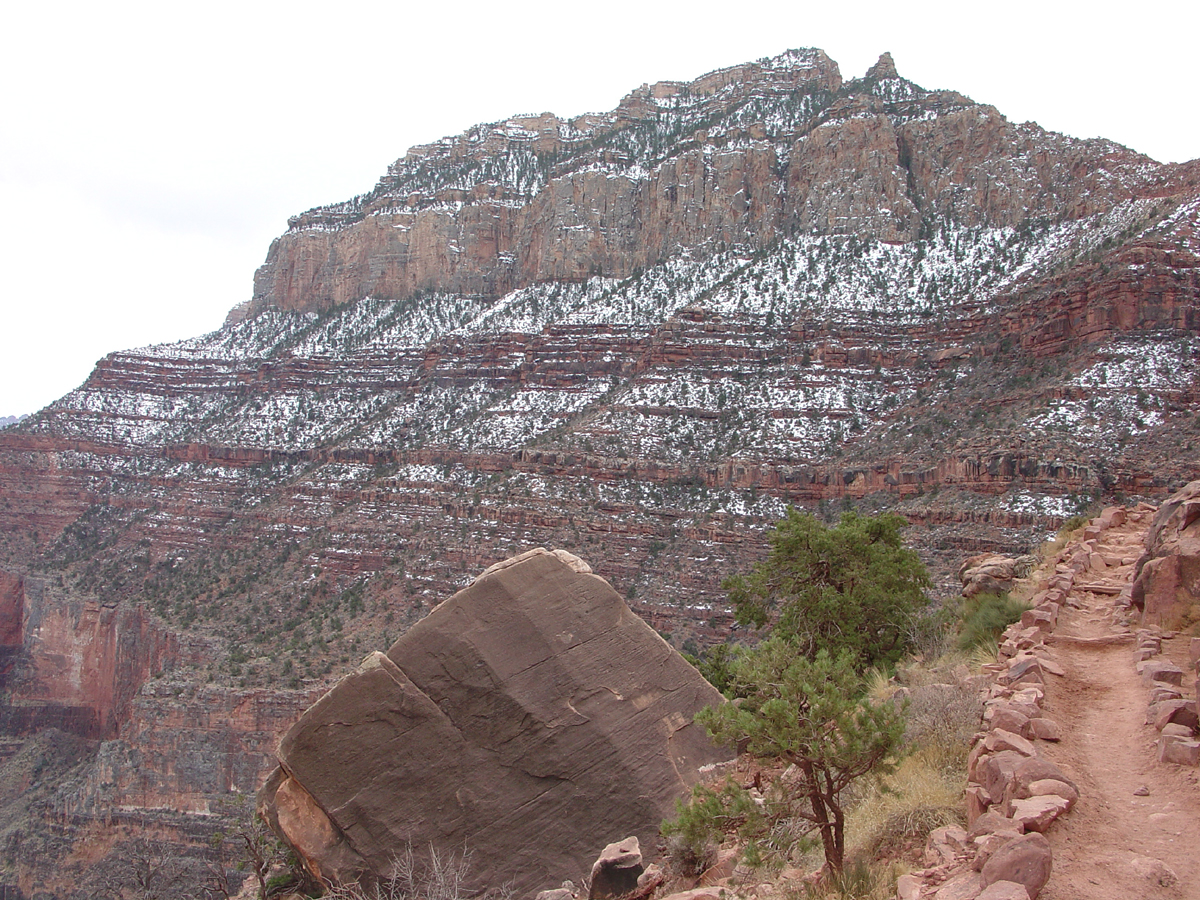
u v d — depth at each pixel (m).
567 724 23.20
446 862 21.66
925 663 27.05
